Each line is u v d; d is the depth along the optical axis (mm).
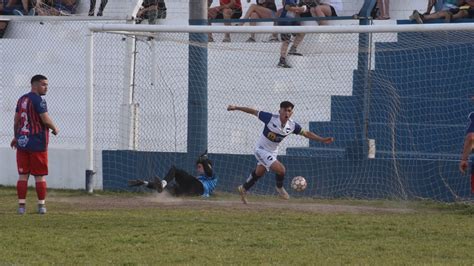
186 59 49250
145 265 24656
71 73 51844
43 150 36250
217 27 41844
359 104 44875
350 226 32406
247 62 49031
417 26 39125
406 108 45969
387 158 43906
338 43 49406
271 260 25406
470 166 38375
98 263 24953
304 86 48188
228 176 45906
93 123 49531
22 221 33719
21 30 55250
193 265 24625
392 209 38375
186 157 46094
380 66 46969
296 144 47188
